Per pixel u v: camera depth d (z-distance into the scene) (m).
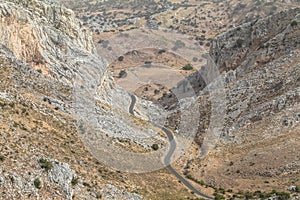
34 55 85.31
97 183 51.50
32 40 85.81
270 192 65.62
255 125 93.38
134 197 52.53
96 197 49.06
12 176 44.34
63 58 90.06
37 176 46.03
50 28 95.25
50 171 47.34
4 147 49.00
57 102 72.69
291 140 83.19
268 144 85.25
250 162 79.75
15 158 47.53
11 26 82.94
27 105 66.31
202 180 71.62
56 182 46.75
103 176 54.06
